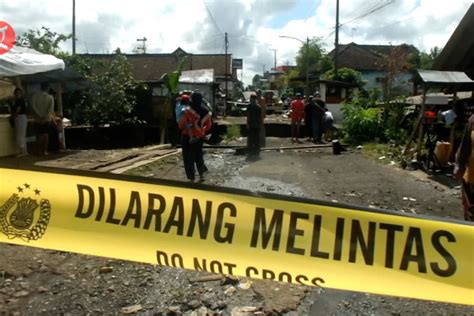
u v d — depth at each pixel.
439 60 11.74
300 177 10.40
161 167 11.61
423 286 2.88
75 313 3.91
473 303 2.86
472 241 2.87
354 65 49.75
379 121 17.16
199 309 4.03
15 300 4.10
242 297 4.25
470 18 10.24
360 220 2.94
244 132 22.66
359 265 2.94
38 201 3.29
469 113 11.19
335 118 24.36
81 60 21.11
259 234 3.04
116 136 20.64
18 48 12.06
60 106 14.54
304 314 3.98
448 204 7.91
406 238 2.91
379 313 4.01
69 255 5.19
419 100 17.53
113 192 3.21
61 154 13.19
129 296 4.24
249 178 10.27
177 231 3.13
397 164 12.03
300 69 53.69
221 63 52.12
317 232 2.97
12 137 12.29
